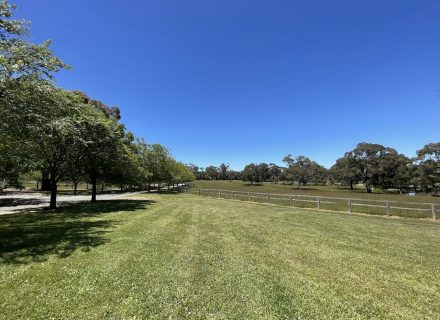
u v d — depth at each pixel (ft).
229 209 63.62
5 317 13.41
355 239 31.73
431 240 32.04
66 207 62.64
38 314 13.75
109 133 65.92
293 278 19.42
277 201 85.51
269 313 14.51
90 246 26.14
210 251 25.63
